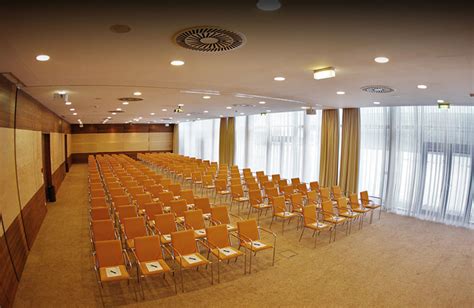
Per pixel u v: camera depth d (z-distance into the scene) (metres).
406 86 6.11
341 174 11.91
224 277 5.41
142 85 6.55
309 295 4.88
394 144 10.42
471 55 3.80
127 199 7.77
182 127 28.91
